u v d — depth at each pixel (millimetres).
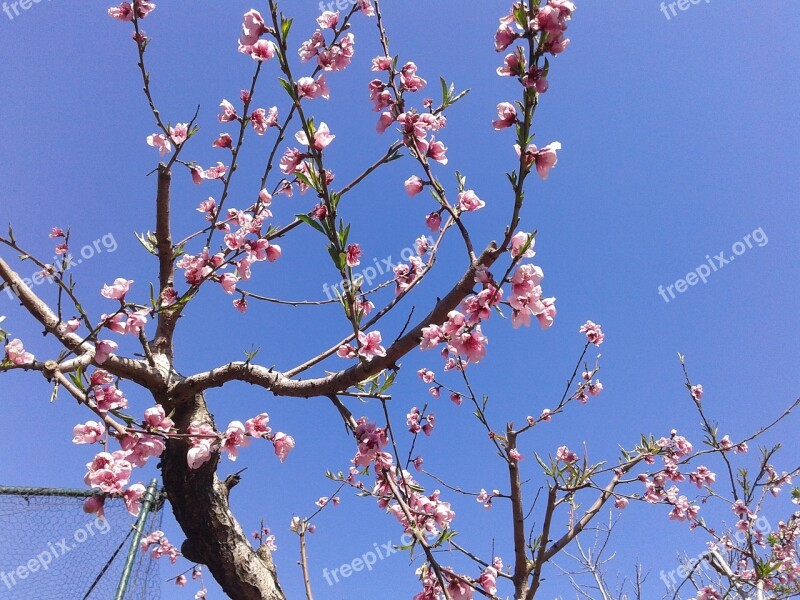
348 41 2385
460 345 1843
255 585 2936
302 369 3037
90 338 2164
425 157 2170
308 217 1682
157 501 4223
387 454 2367
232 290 3037
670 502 4961
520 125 1464
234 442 2230
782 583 5246
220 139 3408
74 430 2051
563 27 1372
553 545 3783
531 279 1703
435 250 2918
